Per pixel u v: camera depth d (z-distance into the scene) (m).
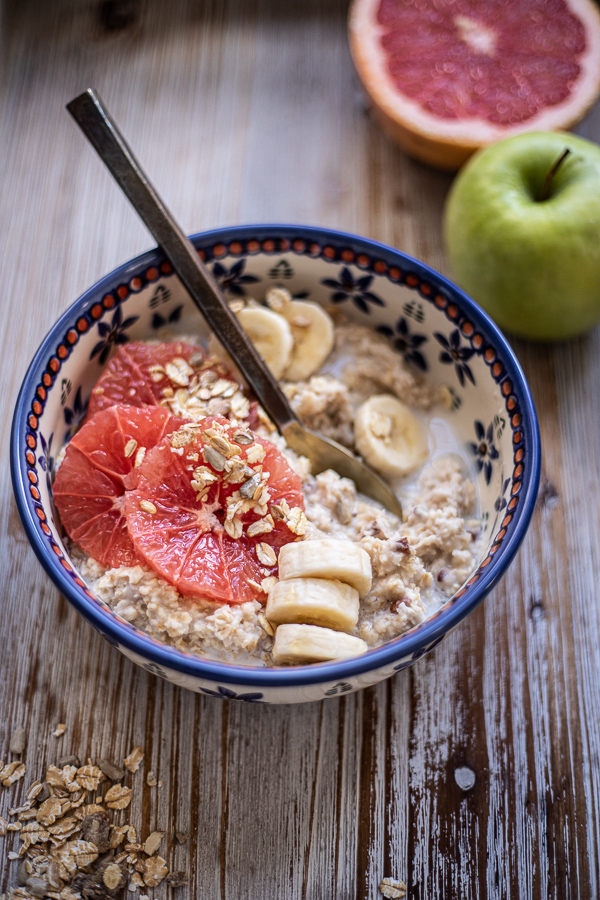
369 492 0.46
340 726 0.44
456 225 0.50
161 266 0.45
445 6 0.55
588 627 0.46
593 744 0.44
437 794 0.43
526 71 0.54
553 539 0.48
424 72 0.55
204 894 0.42
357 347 0.48
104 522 0.43
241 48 0.59
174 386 0.46
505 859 0.43
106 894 0.42
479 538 0.45
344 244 0.46
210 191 0.55
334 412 0.47
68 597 0.39
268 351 0.47
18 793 0.43
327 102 0.58
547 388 0.51
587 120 0.57
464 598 0.40
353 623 0.41
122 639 0.39
